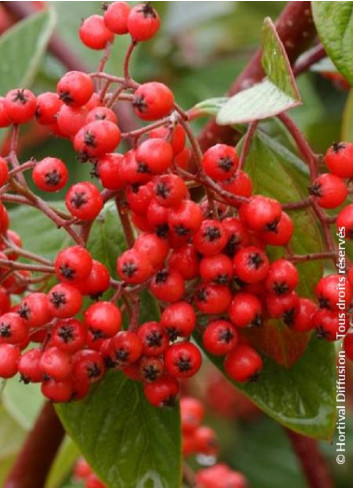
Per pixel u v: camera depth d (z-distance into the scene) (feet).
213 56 2.07
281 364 1.19
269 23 1.14
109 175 1.11
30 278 1.19
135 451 1.22
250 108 1.12
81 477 1.57
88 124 1.10
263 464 2.18
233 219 1.13
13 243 1.21
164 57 1.95
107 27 1.15
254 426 2.25
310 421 1.21
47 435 1.37
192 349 1.13
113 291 1.22
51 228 1.43
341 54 1.13
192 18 2.01
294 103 1.10
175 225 1.10
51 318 1.13
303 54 1.35
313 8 1.13
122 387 1.23
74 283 1.11
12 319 1.13
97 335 1.11
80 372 1.14
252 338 1.19
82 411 1.23
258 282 1.13
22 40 1.53
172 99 1.10
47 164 1.12
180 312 1.13
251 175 1.21
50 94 1.15
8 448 1.63
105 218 1.23
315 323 1.15
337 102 2.03
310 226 1.20
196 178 1.12
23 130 1.87
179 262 1.12
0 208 1.15
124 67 1.13
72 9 1.76
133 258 1.11
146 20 1.13
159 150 1.08
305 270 1.20
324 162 1.18
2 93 1.52
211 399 2.27
